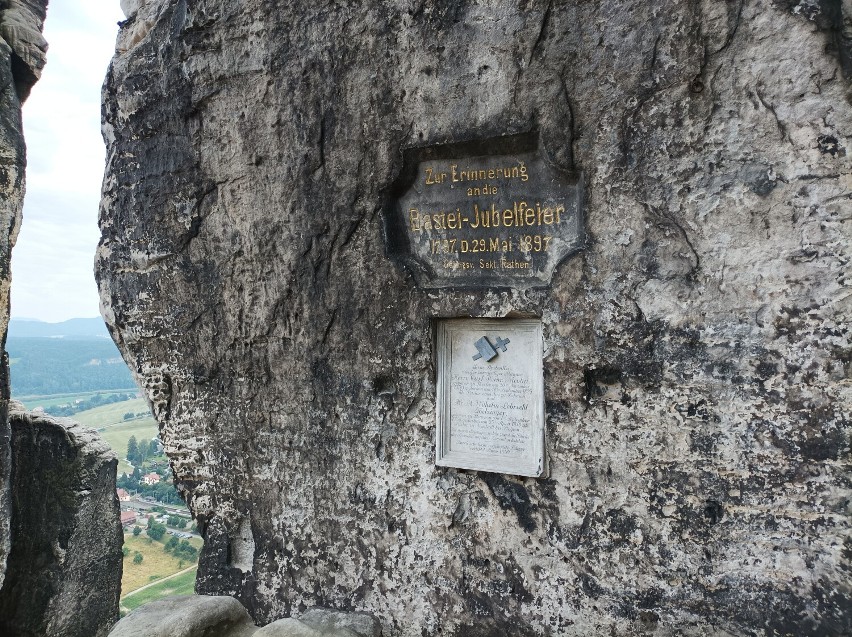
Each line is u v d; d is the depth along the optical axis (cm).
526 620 260
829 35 201
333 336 290
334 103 277
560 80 237
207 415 322
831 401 210
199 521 330
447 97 257
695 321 226
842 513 210
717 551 227
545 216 251
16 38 521
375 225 277
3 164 498
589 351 242
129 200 324
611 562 244
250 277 303
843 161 203
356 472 292
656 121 225
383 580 289
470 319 271
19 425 527
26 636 507
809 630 215
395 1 262
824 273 208
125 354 340
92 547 532
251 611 317
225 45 294
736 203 217
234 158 298
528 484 258
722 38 213
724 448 225
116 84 321
